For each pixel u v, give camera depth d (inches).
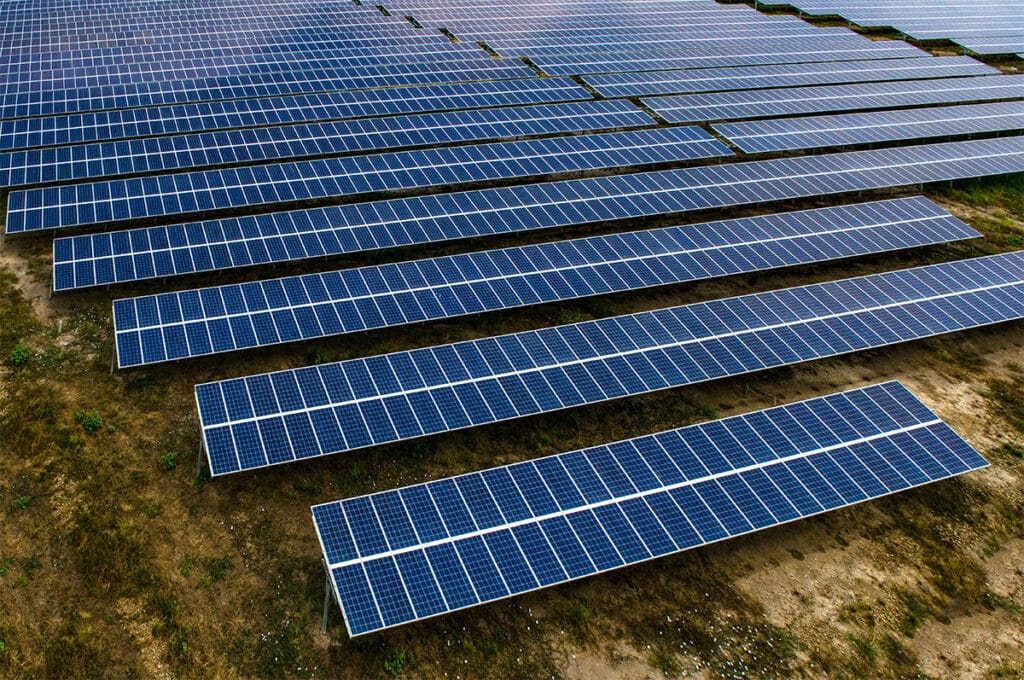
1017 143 1742.1
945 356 1108.5
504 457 881.5
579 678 667.4
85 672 631.2
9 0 2410.2
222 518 771.4
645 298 1183.6
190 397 910.4
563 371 940.0
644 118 1749.5
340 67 1956.2
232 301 993.5
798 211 1400.1
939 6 3051.2
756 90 2021.4
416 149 1537.9
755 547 795.4
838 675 685.3
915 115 1862.7
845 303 1111.6
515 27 2456.9
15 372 920.3
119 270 1049.5
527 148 1540.4
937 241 1321.4
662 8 2817.4
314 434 813.2
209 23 2281.0
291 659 658.8
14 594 682.8
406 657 666.2
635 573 756.0
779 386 1031.0
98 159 1349.7
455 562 689.0
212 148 1428.4
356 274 1079.6
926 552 807.1
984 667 701.3
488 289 1090.1
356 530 701.9
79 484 787.4
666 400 988.6
